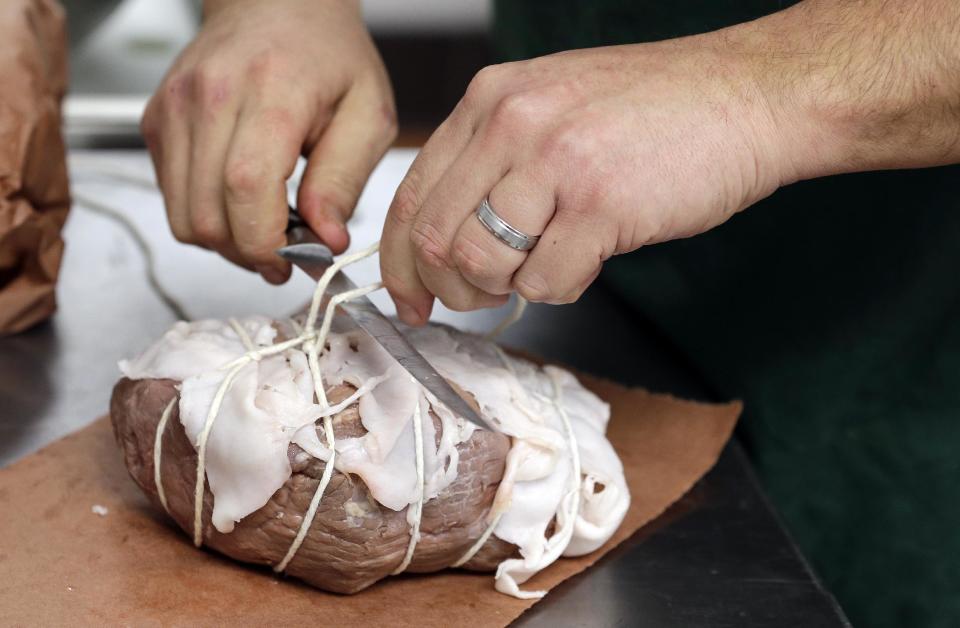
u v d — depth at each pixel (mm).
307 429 951
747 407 1396
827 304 1312
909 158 948
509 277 944
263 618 947
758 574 1055
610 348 1539
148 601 958
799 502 1388
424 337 1118
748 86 912
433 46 2980
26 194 1428
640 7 1466
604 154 878
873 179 1240
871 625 1367
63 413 1286
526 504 1011
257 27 1229
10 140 1389
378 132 1257
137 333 1482
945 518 1288
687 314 1472
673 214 905
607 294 1696
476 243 916
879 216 1248
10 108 1394
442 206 924
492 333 1182
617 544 1090
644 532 1120
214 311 1543
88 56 2619
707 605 1004
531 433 1013
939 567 1305
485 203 906
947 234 1206
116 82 2541
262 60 1172
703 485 1216
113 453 1196
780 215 1332
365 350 1042
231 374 988
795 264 1332
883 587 1351
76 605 947
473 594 1004
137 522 1077
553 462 1020
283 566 984
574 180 879
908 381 1275
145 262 1692
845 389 1318
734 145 901
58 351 1426
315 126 1228
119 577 989
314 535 954
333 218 1180
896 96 899
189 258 1714
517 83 922
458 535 994
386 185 1973
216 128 1167
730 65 918
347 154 1225
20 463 1161
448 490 977
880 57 903
